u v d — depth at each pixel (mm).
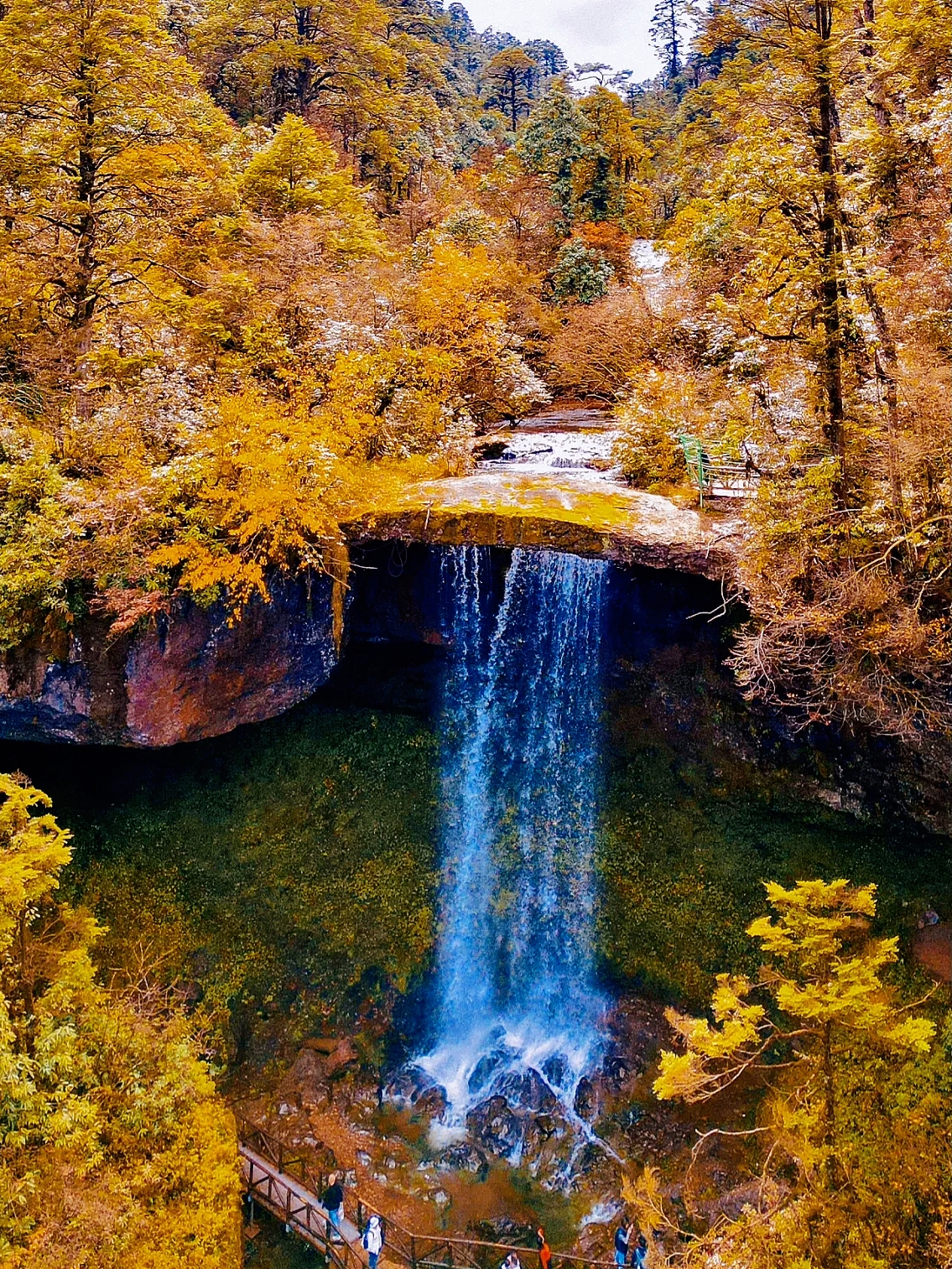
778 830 14164
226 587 13391
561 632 15094
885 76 12297
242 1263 11938
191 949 15273
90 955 14695
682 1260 9594
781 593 11430
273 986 15570
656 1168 13133
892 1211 8969
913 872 12969
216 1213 10805
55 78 15109
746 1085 13344
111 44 14469
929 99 11289
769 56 11070
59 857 9453
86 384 14484
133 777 15281
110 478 13188
